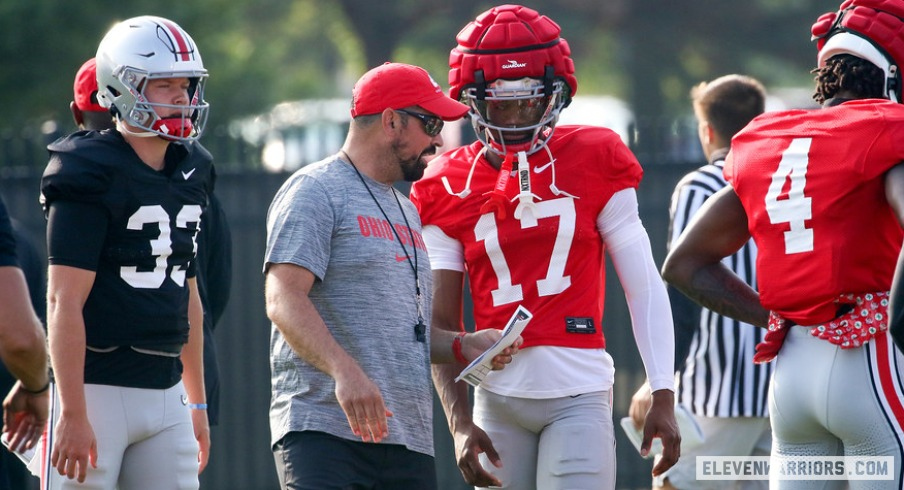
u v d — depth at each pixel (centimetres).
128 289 1454
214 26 6322
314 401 1452
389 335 1462
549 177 1556
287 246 1430
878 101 1311
